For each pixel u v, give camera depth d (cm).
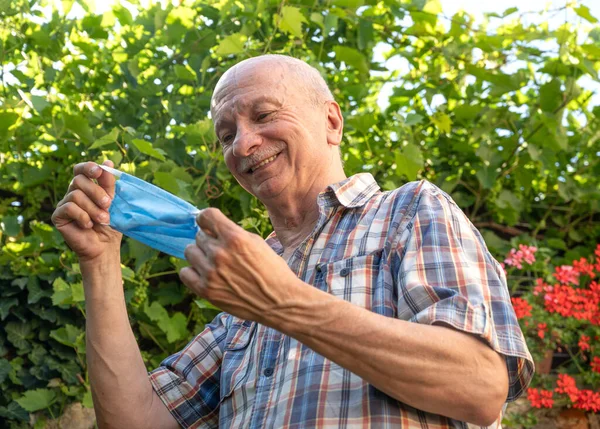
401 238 153
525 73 351
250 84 175
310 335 129
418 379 130
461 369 131
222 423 164
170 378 184
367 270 152
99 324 173
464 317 134
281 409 144
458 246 148
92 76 335
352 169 318
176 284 314
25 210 320
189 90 335
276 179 173
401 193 163
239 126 173
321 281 155
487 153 345
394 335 129
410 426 136
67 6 333
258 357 161
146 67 338
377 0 342
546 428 329
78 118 304
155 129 326
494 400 133
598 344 333
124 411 174
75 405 301
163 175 284
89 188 156
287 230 179
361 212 165
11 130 309
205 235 127
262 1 320
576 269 339
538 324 329
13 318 303
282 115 173
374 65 350
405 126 317
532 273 361
